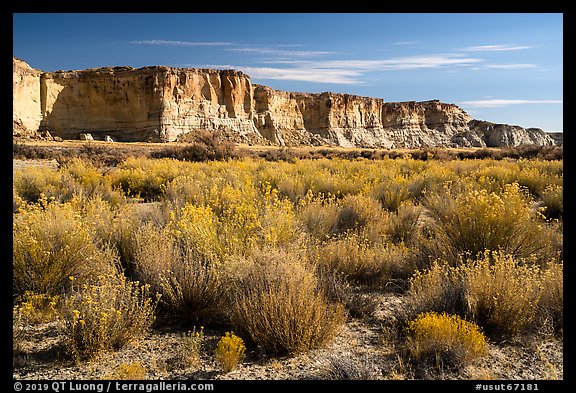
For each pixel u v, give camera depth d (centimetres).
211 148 3700
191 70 12012
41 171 1652
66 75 10706
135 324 505
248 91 13875
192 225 691
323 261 700
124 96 11019
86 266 642
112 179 1758
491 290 543
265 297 500
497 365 455
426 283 600
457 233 753
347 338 518
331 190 1409
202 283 570
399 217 1027
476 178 1759
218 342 470
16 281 606
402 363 449
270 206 809
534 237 729
